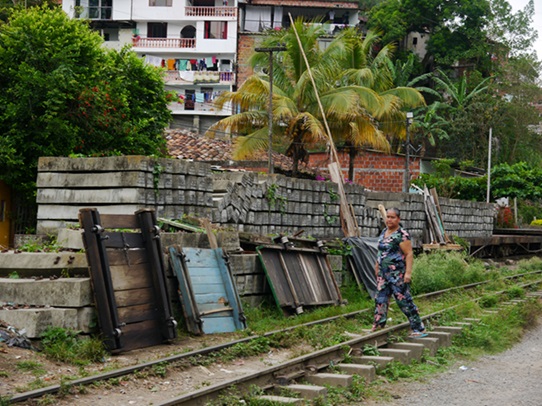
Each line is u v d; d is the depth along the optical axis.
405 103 33.09
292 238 13.31
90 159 11.89
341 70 30.89
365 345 9.32
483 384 8.27
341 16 54.12
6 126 18.05
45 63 18.59
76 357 7.70
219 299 10.34
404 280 10.16
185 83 50.09
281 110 25.84
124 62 23.28
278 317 11.70
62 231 10.30
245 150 27.44
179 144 30.27
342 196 18.64
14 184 18.47
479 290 17.25
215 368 7.97
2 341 7.82
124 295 8.56
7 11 34.62
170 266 10.07
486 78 49.88
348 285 15.62
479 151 48.88
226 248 11.80
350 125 28.39
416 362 9.27
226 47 50.41
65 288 8.35
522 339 11.94
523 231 34.69
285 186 16.38
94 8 50.69
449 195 37.16
